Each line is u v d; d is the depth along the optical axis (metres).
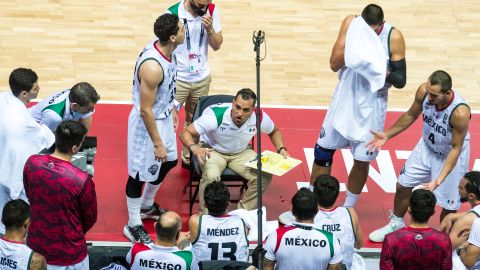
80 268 20.66
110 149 29.95
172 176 28.84
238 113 24.78
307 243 19.20
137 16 38.50
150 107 23.62
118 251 25.14
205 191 19.98
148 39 37.00
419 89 24.69
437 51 37.62
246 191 26.11
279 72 35.50
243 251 20.22
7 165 21.95
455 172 25.23
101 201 27.38
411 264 19.25
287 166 25.69
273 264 19.53
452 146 24.33
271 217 27.06
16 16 37.47
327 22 39.22
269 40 37.50
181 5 27.52
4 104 21.98
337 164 29.95
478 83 35.75
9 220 17.88
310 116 32.78
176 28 23.11
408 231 19.23
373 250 25.84
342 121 25.36
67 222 20.00
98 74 34.41
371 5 24.45
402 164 30.17
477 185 21.41
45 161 19.64
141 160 24.72
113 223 26.44
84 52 35.62
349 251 20.53
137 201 25.42
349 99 25.11
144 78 23.27
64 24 37.31
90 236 25.72
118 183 28.31
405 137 31.59
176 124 26.22
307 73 35.59
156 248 18.88
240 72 35.22
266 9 39.75
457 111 23.73
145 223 26.62
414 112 25.05
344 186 28.95
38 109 23.06
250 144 28.05
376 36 24.11
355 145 25.72
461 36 38.88
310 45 37.47
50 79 33.78
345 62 24.25
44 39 36.16
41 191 19.69
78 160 22.78
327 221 20.30
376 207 28.02
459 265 21.16
